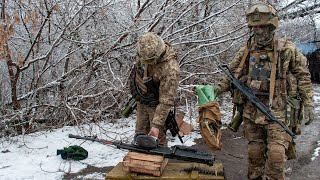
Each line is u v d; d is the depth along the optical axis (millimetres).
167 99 3969
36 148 5910
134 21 7387
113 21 7512
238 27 8000
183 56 7613
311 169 5410
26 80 7586
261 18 3900
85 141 6152
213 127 3811
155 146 3686
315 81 15477
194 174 3559
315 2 10273
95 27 7344
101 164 5359
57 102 6969
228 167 5441
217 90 4148
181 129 4641
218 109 3801
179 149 3775
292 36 11758
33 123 6887
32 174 4988
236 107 4344
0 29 5852
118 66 7609
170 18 7324
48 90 7289
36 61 6977
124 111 4730
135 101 4668
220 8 8312
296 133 4105
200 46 7426
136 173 3611
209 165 3621
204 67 8148
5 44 6039
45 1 6551
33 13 6250
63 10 7008
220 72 7973
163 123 4004
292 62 4004
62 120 7180
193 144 6383
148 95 4246
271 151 3840
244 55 4137
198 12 8070
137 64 4246
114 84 7246
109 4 7082
